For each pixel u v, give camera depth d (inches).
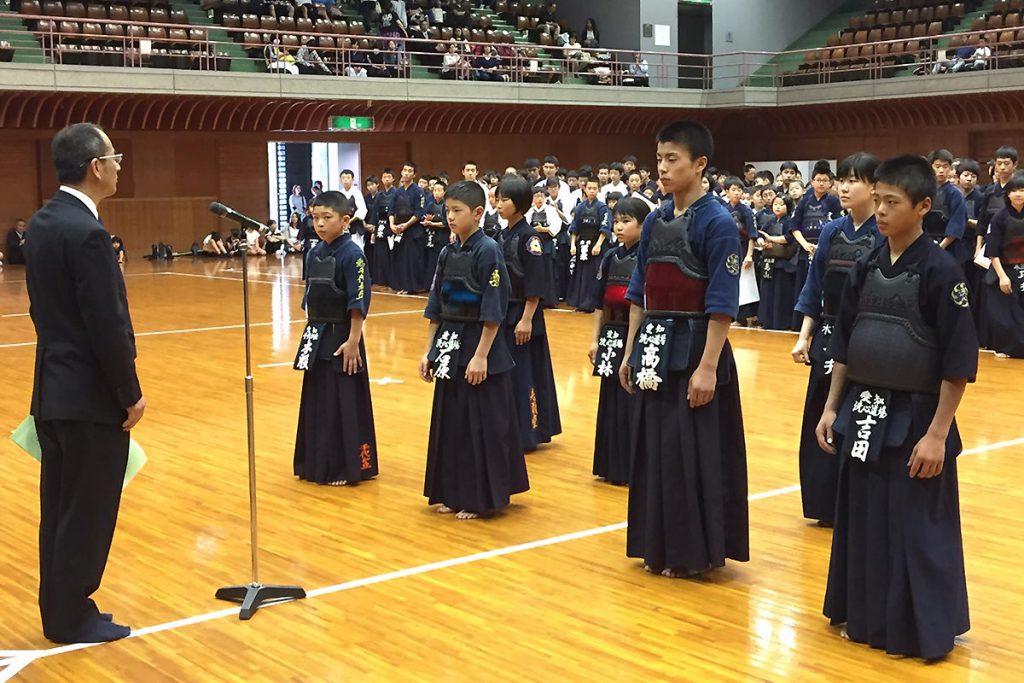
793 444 286.4
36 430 169.2
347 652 163.3
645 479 195.8
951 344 151.9
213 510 236.1
